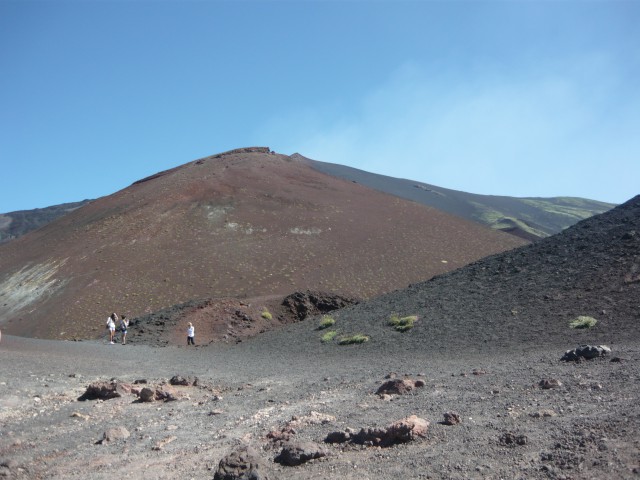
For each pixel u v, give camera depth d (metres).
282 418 9.74
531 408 8.13
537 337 16.89
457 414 7.91
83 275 62.69
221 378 16.56
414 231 79.12
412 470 6.20
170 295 56.69
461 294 23.94
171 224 76.62
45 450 8.98
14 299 60.47
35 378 16.03
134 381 16.09
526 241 84.69
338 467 6.60
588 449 5.92
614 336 15.30
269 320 37.31
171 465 7.67
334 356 20.16
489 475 5.74
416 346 19.08
